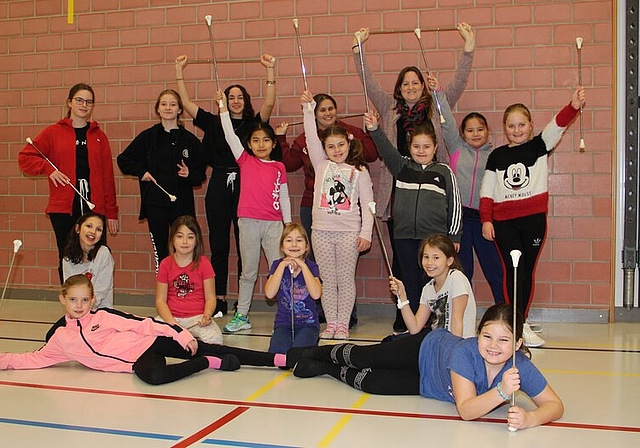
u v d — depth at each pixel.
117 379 2.90
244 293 4.20
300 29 4.88
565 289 4.55
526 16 4.54
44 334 3.91
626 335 3.99
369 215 3.90
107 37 5.23
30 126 5.39
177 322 3.62
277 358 3.06
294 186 4.88
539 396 2.29
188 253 3.67
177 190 4.61
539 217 3.78
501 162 3.83
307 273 3.36
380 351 2.70
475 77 4.62
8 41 5.40
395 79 4.73
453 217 3.73
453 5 4.63
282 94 4.92
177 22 5.09
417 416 2.38
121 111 5.21
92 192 4.55
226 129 4.24
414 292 3.79
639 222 4.46
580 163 4.52
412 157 3.85
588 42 4.47
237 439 2.13
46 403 2.53
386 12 4.73
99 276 3.82
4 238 5.41
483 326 2.25
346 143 3.94
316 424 2.28
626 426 2.26
